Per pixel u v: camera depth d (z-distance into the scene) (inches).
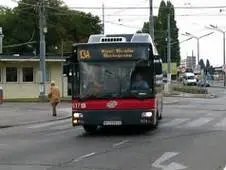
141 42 843.4
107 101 838.5
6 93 2317.9
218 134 851.4
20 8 3425.2
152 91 839.1
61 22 3553.2
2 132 992.2
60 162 572.4
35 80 2353.6
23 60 2292.1
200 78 4330.7
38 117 1325.0
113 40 862.5
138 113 834.8
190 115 1343.5
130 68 841.5
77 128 1024.9
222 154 617.3
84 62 848.9
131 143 740.7
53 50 3553.2
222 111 1525.6
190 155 610.2
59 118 1306.6
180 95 2775.6
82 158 599.8
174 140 770.2
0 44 1379.2
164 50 4931.1
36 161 584.1
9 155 639.8
